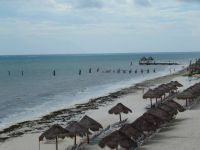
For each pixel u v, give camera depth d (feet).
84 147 83.66
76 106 153.48
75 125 81.76
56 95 197.88
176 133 93.09
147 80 273.13
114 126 104.99
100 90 218.38
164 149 78.95
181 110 111.34
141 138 86.48
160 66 491.72
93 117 123.54
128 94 186.91
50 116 131.54
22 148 87.20
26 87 244.83
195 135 90.33
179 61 647.56
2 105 163.02
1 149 87.20
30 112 143.54
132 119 116.16
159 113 98.17
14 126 115.55
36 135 101.35
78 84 261.44
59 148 84.79
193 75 279.90
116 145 72.64
